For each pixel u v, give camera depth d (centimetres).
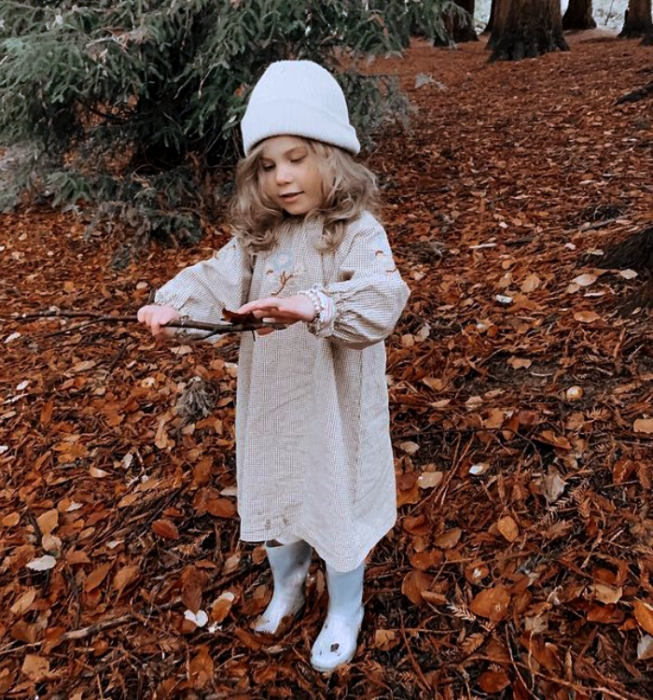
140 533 233
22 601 212
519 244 389
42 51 402
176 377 323
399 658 178
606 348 265
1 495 265
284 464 162
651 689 155
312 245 150
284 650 185
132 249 473
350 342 138
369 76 488
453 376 280
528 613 177
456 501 219
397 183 550
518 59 1142
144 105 498
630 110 647
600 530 192
